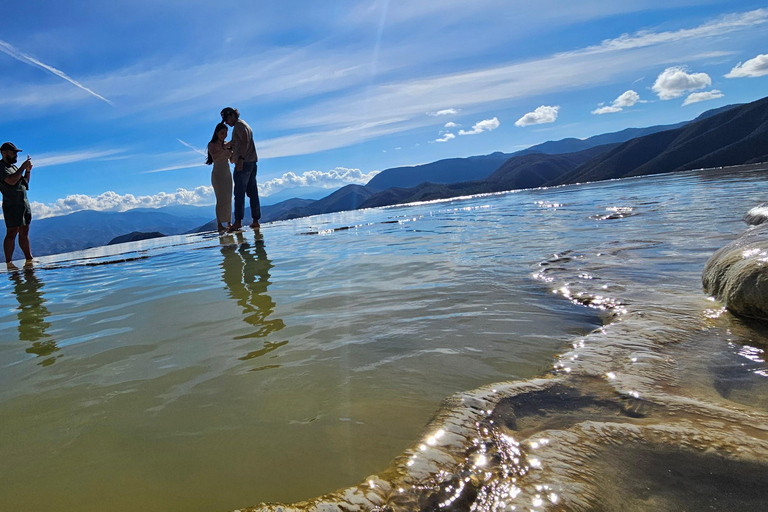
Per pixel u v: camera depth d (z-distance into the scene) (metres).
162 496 1.10
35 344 2.47
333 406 1.50
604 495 0.97
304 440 1.31
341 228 9.20
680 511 0.89
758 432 1.13
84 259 7.10
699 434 1.14
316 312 2.67
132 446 1.33
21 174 7.21
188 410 1.53
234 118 8.78
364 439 1.30
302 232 8.79
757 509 0.87
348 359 1.91
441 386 1.62
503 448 1.20
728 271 2.33
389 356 1.92
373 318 2.48
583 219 6.93
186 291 3.63
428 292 2.99
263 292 3.35
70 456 1.29
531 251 4.34
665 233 4.67
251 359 1.97
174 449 1.30
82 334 2.60
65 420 1.51
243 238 8.29
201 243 8.02
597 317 2.34
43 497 1.12
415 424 1.37
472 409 1.40
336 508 0.99
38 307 3.56
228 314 2.77
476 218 9.27
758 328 1.95
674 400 1.36
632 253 3.81
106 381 1.83
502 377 1.67
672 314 2.22
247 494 1.09
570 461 1.11
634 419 1.29
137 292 3.82
